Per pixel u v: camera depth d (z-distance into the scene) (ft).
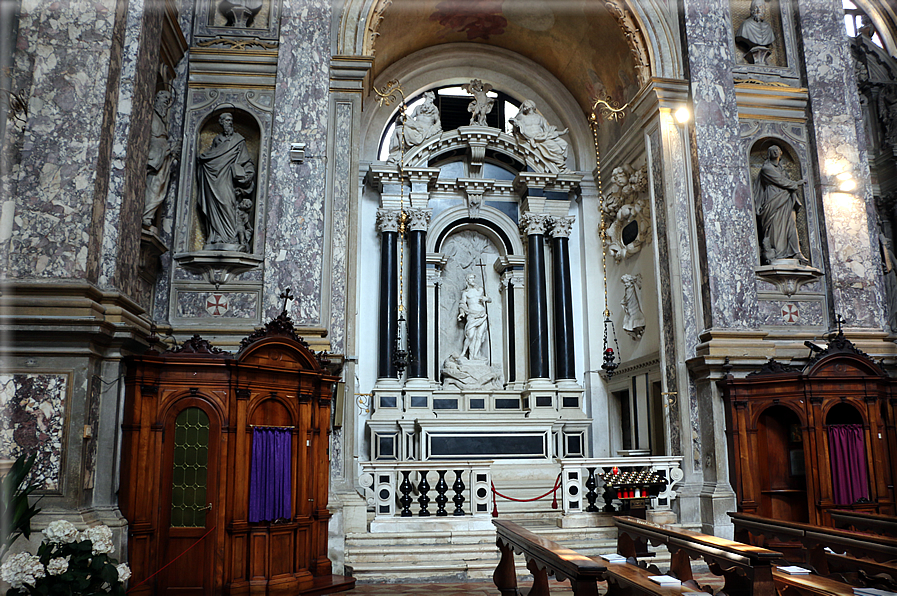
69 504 23.24
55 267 24.72
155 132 32.27
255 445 26.03
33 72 26.05
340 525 29.27
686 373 36.83
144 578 24.29
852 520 28.27
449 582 28.27
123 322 25.55
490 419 45.01
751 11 42.70
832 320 38.24
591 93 50.96
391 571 28.37
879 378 33.68
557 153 50.16
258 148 35.99
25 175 25.18
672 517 33.99
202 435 25.59
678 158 39.22
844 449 32.99
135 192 28.07
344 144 35.88
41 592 19.95
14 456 23.27
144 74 29.01
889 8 48.19
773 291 38.58
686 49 40.04
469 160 50.85
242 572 25.32
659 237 39.55
